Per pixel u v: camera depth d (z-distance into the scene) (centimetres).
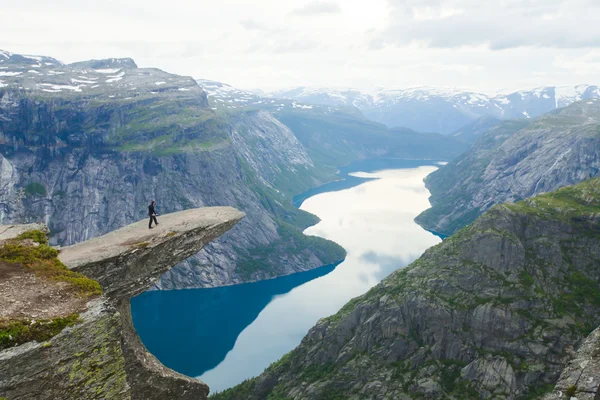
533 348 10188
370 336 11988
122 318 3681
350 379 11306
